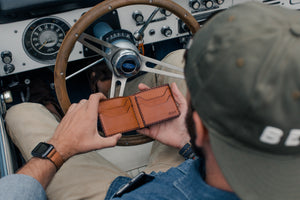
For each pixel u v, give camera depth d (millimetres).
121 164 1558
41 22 1442
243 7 471
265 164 467
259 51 415
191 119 545
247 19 442
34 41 1489
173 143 1123
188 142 1120
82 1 1421
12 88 1777
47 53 1544
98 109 1003
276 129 422
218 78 439
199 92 472
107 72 1807
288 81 401
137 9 1522
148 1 1149
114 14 1494
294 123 413
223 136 469
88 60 1826
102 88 1827
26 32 1454
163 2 1171
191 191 541
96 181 1084
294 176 470
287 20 432
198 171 547
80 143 926
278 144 438
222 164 483
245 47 421
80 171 1108
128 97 1041
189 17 1231
